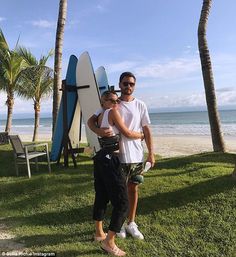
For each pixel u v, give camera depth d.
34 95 17.42
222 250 3.95
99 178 4.02
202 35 9.30
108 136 3.85
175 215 4.78
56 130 8.79
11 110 16.78
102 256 3.85
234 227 4.36
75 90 8.59
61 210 5.31
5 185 6.58
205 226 4.46
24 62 16.30
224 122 53.16
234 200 4.96
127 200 3.87
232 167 7.04
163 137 25.81
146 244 4.12
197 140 21.78
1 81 16.42
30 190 6.22
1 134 12.97
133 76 4.13
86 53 8.38
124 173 3.95
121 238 4.27
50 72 15.55
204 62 9.38
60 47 10.29
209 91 9.47
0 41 15.34
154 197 5.36
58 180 6.62
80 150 8.59
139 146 4.13
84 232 4.55
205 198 5.12
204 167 6.98
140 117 4.18
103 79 9.58
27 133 40.78
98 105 8.23
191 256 3.86
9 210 5.49
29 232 4.61
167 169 7.16
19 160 7.74
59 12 10.24
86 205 5.38
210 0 9.29
